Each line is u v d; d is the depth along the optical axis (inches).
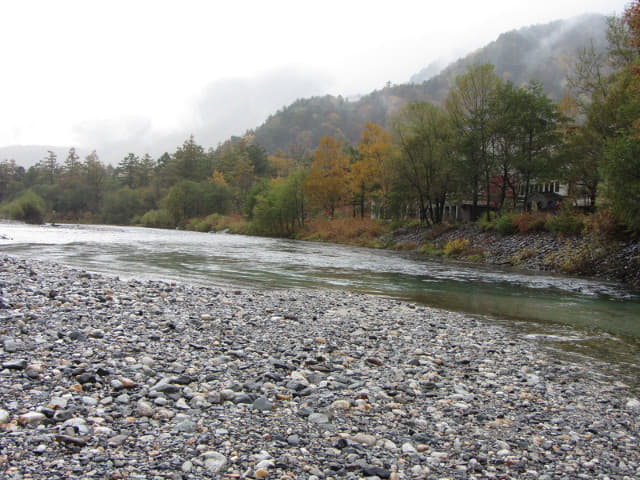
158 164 7573.8
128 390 211.3
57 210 5816.9
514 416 222.8
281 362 275.0
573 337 414.3
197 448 165.3
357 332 375.2
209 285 610.5
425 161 1935.3
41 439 158.1
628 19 927.7
